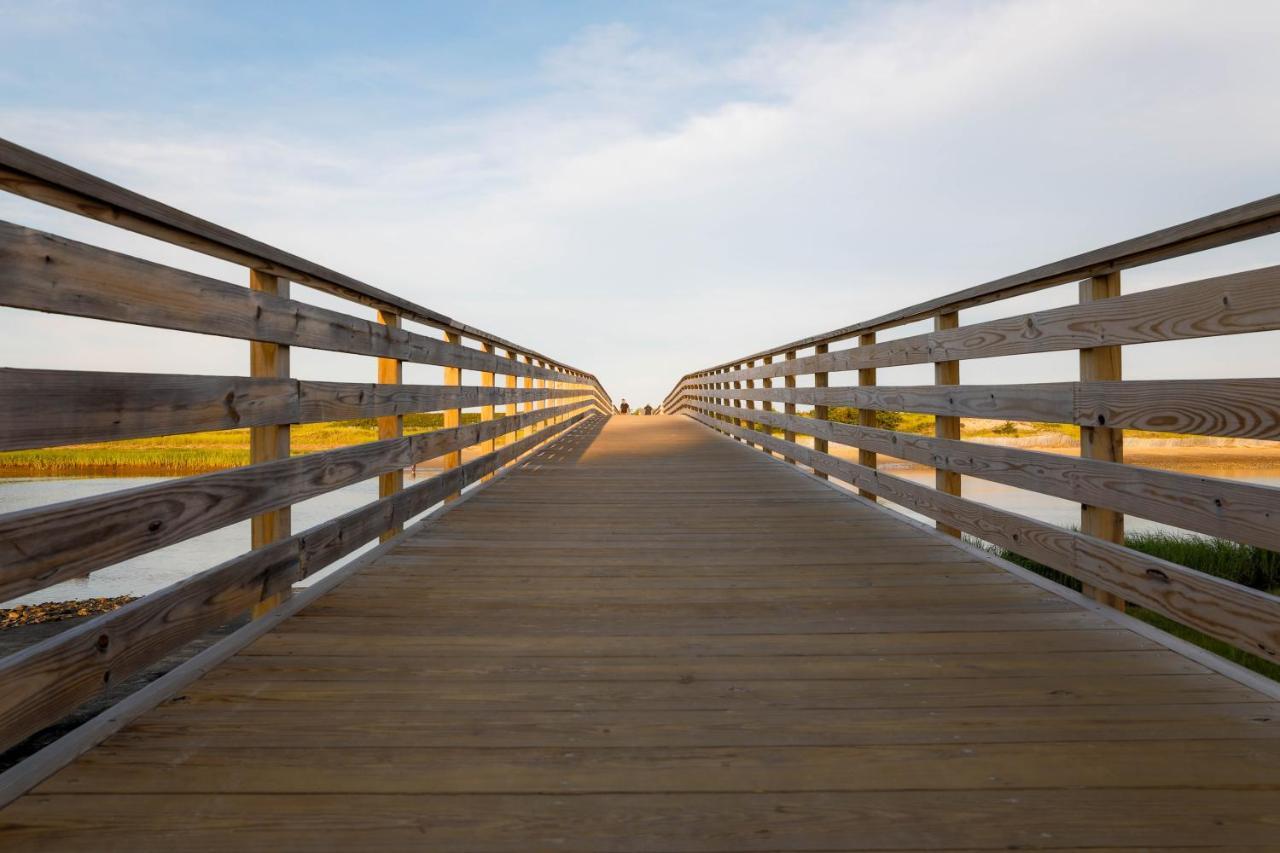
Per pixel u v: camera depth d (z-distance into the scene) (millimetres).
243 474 2271
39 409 1512
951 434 3881
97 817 1366
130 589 6883
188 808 1402
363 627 2479
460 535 4008
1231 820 1375
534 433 8703
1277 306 1850
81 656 1581
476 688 1978
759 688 1989
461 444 5117
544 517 4555
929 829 1360
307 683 1998
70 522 1567
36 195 1543
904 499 4406
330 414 2926
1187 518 2164
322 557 2861
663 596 2869
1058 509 13047
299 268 2625
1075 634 2424
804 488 5840
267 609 2588
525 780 1517
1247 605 1930
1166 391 2260
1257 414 1928
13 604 5918
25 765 1515
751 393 9695
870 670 2117
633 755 1621
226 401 2188
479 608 2701
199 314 2057
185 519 1977
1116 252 2426
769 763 1591
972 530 3551
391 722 1768
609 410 29594
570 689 1978
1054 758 1606
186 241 2045
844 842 1324
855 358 5258
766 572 3240
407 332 3900
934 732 1729
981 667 2137
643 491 5688
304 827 1350
